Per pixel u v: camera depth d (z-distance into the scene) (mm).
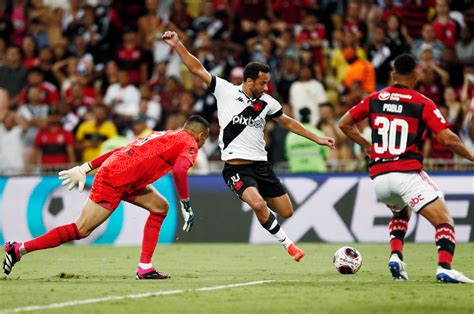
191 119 34031
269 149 61125
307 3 77312
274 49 71375
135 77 73125
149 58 73875
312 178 56469
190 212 33000
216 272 38031
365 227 55656
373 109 32406
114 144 61844
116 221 57281
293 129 36188
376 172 32125
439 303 26078
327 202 56219
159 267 40844
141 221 57062
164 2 81688
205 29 75438
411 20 75375
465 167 57406
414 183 31406
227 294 28516
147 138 33875
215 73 70375
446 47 68125
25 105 70000
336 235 55969
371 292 29000
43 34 81125
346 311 24531
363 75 67000
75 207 57594
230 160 35906
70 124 67625
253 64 35375
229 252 49938
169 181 57344
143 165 33406
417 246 51938
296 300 26984
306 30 73312
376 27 68938
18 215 58156
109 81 72562
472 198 54750
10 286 31219
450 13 73125
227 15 75750
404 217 33438
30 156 67438
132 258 46344
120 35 77562
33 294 28562
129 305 25750
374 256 45719
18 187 58375
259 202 34906
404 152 31594
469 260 42406
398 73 32375
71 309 24828
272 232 35000
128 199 34344
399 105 31953
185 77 73438
